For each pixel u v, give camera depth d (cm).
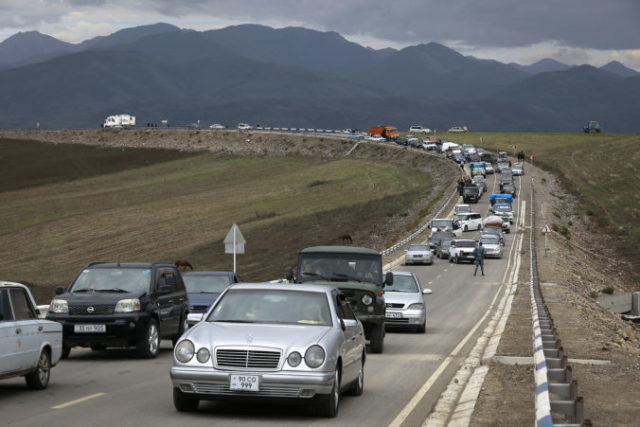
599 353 5519
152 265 6016
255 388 3203
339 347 3456
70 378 4594
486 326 8100
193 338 3334
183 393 3297
